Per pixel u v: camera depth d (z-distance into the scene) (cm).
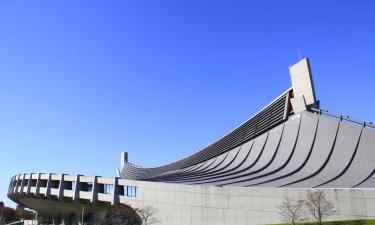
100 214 6156
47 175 7475
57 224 8556
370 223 3606
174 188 5206
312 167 5209
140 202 5616
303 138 5756
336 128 5516
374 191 3759
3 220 13000
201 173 6400
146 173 11138
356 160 4972
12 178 8931
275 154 5891
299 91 6253
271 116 6562
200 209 4844
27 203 8631
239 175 5547
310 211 3988
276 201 4247
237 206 4531
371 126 5231
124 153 14225
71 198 6862
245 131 6962
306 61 6250
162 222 5197
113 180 6169
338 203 3894
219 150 7494
